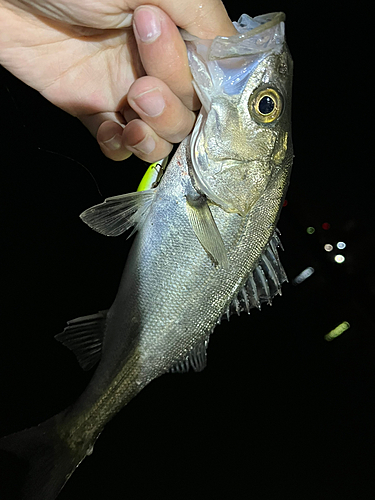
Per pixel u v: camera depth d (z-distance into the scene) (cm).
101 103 17
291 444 31
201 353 15
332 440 31
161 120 13
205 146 13
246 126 13
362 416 32
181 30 12
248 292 15
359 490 30
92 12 13
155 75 12
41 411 27
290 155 14
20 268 29
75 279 30
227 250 14
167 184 14
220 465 30
